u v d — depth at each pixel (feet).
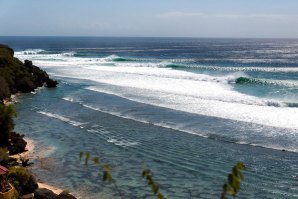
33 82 147.84
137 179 56.44
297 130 79.05
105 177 14.98
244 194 51.42
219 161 63.21
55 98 124.26
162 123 87.20
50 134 80.79
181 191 52.21
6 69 146.82
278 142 71.97
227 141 73.51
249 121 87.04
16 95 132.36
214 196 50.62
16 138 72.08
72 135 79.87
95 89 138.62
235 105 103.71
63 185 54.39
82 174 58.54
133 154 67.51
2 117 70.90
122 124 87.45
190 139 75.36
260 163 62.08
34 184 52.49
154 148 70.33
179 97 116.67
